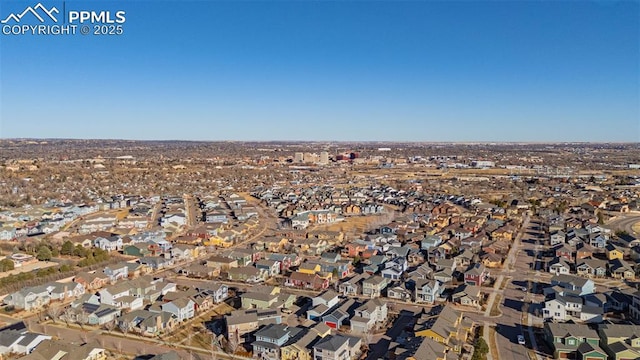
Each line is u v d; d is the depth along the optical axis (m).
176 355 55.84
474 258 101.88
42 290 76.00
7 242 115.88
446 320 64.12
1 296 77.81
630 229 134.38
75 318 68.69
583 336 59.84
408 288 82.12
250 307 74.06
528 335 65.25
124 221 139.38
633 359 56.47
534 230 135.00
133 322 66.50
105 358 57.53
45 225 130.12
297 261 101.00
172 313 68.81
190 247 107.19
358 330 66.50
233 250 104.38
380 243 114.69
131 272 91.50
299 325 67.75
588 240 116.12
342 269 92.94
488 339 63.88
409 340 60.00
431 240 112.56
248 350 60.53
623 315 71.56
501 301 78.31
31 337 59.75
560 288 80.38
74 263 96.94
